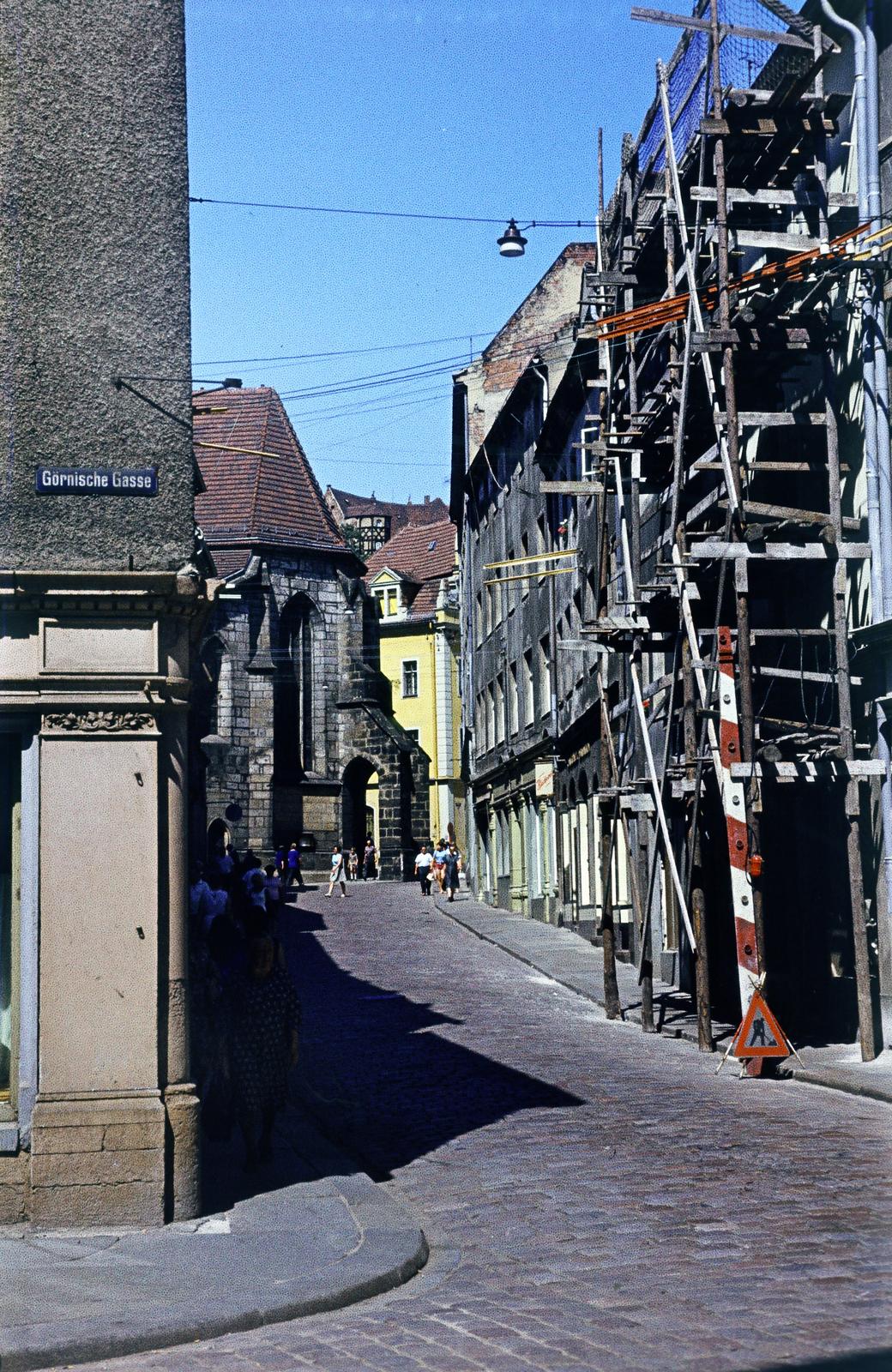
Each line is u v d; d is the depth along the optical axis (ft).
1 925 32.81
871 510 55.57
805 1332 22.49
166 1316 24.47
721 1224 30.22
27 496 33.35
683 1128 41.65
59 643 32.65
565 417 121.49
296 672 209.46
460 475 189.88
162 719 33.24
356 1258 28.48
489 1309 25.26
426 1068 55.72
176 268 34.78
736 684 55.52
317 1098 50.70
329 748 211.82
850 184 59.93
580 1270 27.50
